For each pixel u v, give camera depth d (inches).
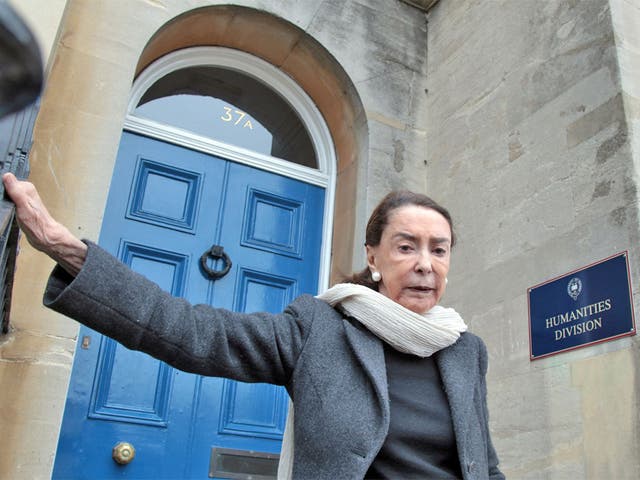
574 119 110.7
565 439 96.2
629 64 105.7
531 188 116.6
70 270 45.8
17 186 44.3
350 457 47.3
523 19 130.3
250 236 136.0
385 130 146.0
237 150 140.3
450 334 56.0
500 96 131.3
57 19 96.1
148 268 123.2
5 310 80.0
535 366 105.2
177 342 47.1
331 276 140.3
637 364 87.8
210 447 115.0
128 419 109.9
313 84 154.2
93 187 107.4
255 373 51.6
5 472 86.7
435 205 61.1
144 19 124.2
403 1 162.1
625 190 97.0
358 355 51.8
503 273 117.8
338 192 149.4
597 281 97.4
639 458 84.6
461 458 50.6
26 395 90.8
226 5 135.7
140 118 131.5
